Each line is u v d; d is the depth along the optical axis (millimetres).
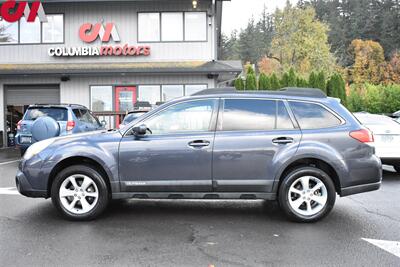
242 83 21281
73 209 5688
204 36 18625
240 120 5691
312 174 5562
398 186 8344
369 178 5578
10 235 5043
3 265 4082
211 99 5781
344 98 22031
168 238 4934
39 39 18922
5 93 18688
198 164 5562
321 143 5535
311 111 5734
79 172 5652
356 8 70875
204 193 5605
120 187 5617
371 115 10094
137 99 18203
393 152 9398
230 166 5551
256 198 5605
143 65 17953
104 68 17562
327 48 53562
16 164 12102
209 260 4219
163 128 5719
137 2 18641
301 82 22078
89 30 18859
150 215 6023
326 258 4277
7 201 6859
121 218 5848
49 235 5047
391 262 4168
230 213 6148
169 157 5570
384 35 66438
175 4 18625
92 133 5906
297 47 52469
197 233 5141
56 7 18906
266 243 4754
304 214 5566
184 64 18062
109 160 5586
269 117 5707
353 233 5133
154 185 5594
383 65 55875
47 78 18406
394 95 28484
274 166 5516
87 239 4895
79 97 18344
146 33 18734
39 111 11680
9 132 18781
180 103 5777
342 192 5562
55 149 5680
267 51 69250
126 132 5715
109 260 4219
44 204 6660
